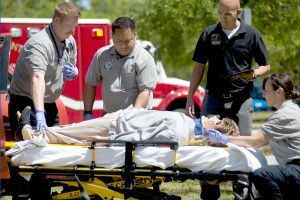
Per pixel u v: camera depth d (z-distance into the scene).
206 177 18.73
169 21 61.97
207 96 24.20
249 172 18.94
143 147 19.03
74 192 20.02
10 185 19.67
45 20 37.59
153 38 66.31
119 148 19.08
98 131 20.22
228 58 23.50
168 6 57.25
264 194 18.70
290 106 19.30
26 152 19.25
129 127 19.89
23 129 19.72
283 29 50.78
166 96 44.41
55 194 20.47
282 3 47.94
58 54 21.38
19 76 21.58
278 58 65.94
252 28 23.55
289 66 68.62
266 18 49.25
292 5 48.25
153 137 19.39
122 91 22.17
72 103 38.03
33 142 19.11
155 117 20.09
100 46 38.41
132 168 18.81
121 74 22.12
